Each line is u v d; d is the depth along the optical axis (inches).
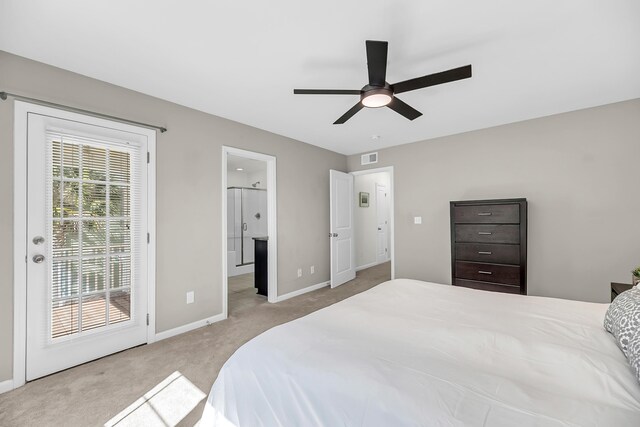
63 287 84.7
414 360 42.0
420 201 164.9
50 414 65.5
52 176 83.0
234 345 100.2
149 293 102.3
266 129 144.0
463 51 77.5
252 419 43.3
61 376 80.7
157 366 86.1
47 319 81.7
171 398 71.2
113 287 94.7
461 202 131.8
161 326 105.4
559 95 105.2
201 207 118.0
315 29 68.4
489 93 103.3
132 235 98.8
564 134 122.3
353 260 202.4
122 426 61.9
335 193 181.9
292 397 40.5
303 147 169.0
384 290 82.5
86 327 89.0
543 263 126.9
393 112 121.0
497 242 122.8
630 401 32.7
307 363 42.8
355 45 74.9
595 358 41.4
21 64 78.2
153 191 103.7
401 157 173.5
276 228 152.0
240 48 75.9
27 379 77.9
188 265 113.6
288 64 83.7
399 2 59.9
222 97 105.8
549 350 44.3
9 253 76.0
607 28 67.9
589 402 32.3
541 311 63.1
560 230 123.1
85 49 75.7
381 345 47.1
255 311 136.4
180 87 97.7
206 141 120.2
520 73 89.0
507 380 36.4
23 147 78.1
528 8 61.7
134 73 88.3
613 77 91.7
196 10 61.8
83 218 88.7
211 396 49.9
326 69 86.6
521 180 132.5
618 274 111.6
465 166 148.7
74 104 87.0
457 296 76.0
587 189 117.5
